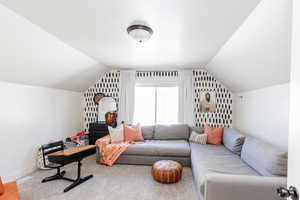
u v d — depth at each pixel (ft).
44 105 10.26
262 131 8.75
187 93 13.33
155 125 13.01
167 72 13.76
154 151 10.32
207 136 11.46
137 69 13.74
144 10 5.05
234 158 8.24
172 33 6.65
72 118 13.15
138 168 9.93
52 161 7.86
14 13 5.29
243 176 4.85
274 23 4.78
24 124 8.86
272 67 6.59
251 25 5.52
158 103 14.12
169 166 8.16
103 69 13.11
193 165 8.51
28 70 8.08
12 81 8.07
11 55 6.72
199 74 13.44
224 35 6.76
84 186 7.72
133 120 13.80
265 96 8.48
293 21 2.48
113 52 9.28
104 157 10.35
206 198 4.84
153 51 9.01
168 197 6.86
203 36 6.91
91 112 14.48
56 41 7.49
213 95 13.28
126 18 5.55
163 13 5.20
